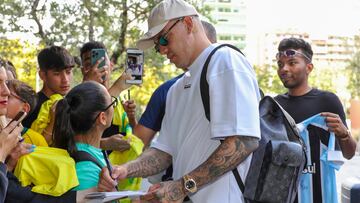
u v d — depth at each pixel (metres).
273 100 2.56
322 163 3.36
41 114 3.37
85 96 2.65
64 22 9.89
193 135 2.48
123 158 3.50
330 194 3.35
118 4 9.99
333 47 37.69
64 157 2.48
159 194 2.30
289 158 2.40
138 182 3.31
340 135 3.35
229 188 2.38
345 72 25.67
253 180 2.39
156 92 3.63
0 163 2.25
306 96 3.61
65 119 2.64
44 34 9.79
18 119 2.38
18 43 10.43
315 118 3.38
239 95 2.32
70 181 2.39
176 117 2.62
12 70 3.23
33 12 9.62
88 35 10.04
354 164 10.84
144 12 10.02
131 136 3.49
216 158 2.30
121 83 3.80
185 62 2.55
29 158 2.46
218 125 2.31
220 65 2.39
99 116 2.67
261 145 2.42
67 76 3.74
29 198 2.34
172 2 2.51
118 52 10.02
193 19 2.54
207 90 2.41
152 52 10.36
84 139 2.67
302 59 3.58
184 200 2.61
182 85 2.62
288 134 2.54
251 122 2.30
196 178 2.31
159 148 2.75
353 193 3.66
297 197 3.34
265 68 16.11
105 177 2.46
